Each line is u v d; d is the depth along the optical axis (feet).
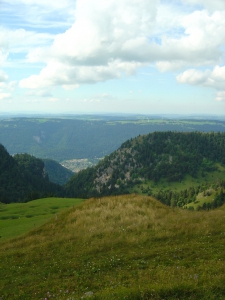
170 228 78.59
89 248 69.82
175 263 55.16
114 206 104.94
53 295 46.98
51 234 89.97
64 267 60.29
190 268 50.85
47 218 137.69
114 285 47.32
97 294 41.68
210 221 81.51
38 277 56.85
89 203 111.55
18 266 65.36
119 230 81.92
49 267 61.87
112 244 70.95
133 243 70.38
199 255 58.18
